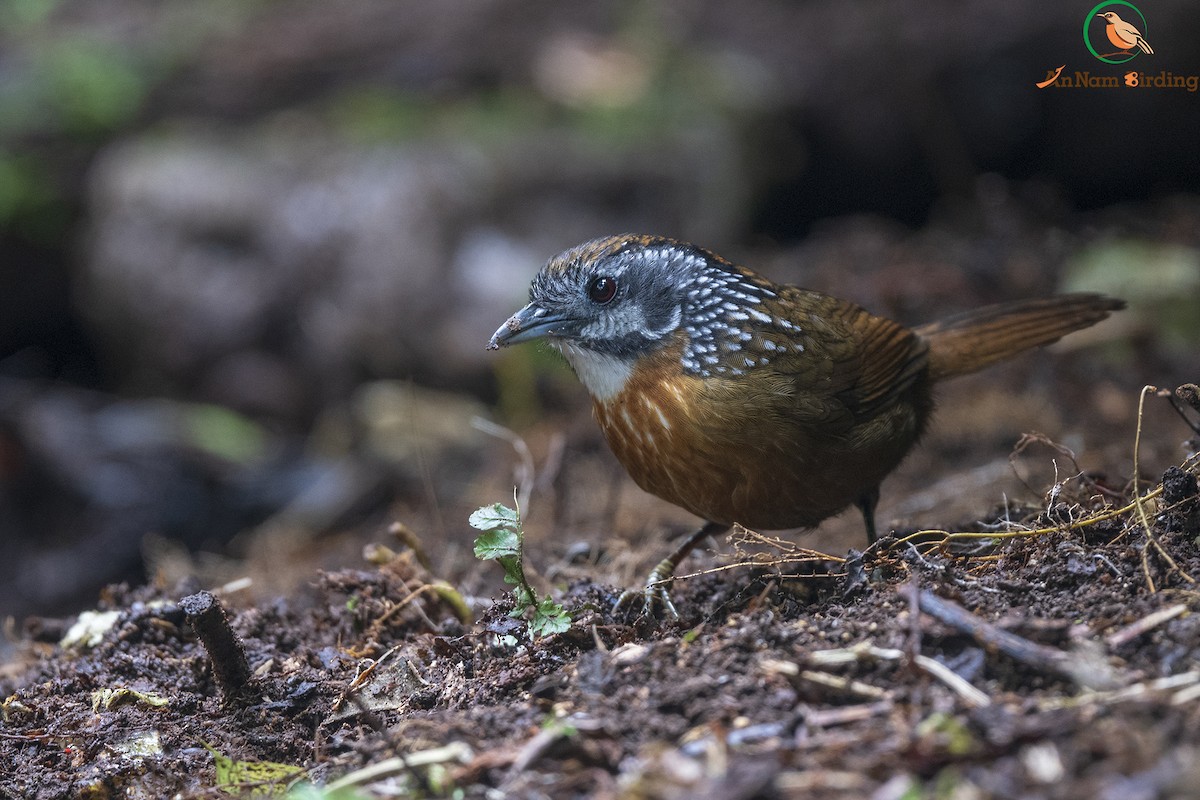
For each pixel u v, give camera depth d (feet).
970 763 14.16
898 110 54.34
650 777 14.57
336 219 48.55
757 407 22.40
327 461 45.11
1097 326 39.45
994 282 43.80
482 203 49.34
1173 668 15.70
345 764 17.61
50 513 45.52
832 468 23.73
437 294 47.21
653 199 51.42
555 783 15.46
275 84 57.41
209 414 47.73
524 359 44.73
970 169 52.19
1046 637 16.66
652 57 56.90
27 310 55.93
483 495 38.09
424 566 26.27
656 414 23.03
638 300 23.16
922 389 27.02
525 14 60.44
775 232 57.62
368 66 58.18
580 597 23.73
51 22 63.62
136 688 21.79
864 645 17.19
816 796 13.96
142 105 57.16
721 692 16.70
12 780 19.15
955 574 19.93
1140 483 23.63
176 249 50.34
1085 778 13.57
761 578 22.33
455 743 16.87
